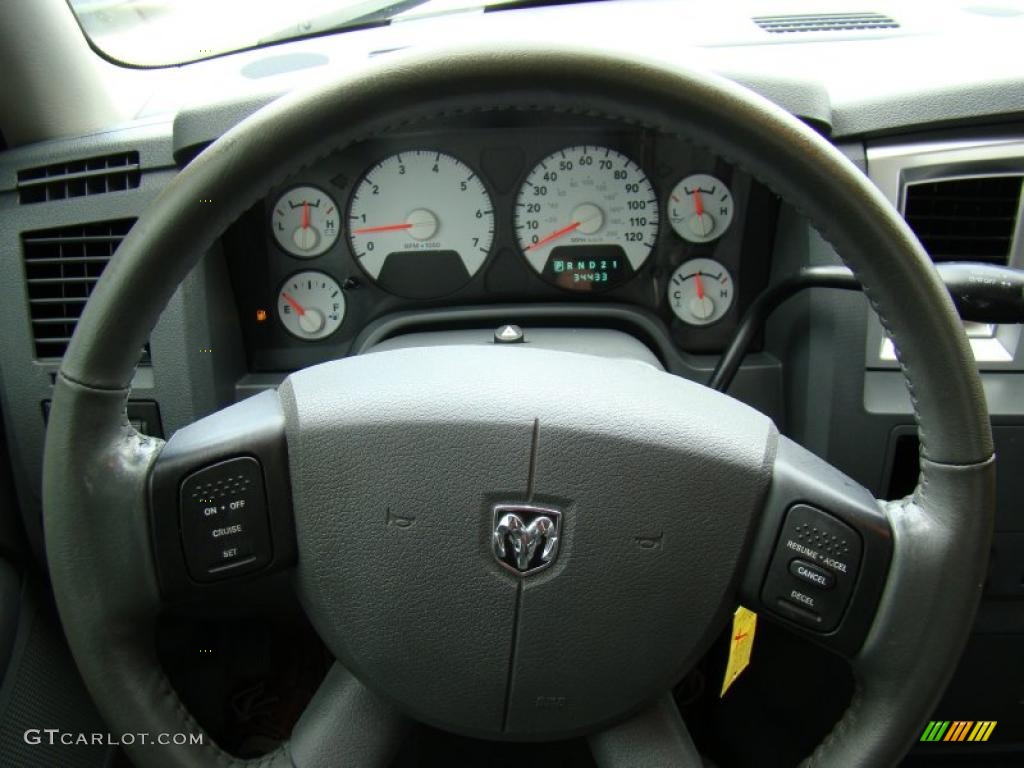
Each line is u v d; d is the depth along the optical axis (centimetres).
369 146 144
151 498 78
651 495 81
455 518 82
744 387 150
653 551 82
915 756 171
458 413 80
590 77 69
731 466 80
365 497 82
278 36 174
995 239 141
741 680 163
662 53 73
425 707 90
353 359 89
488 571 83
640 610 84
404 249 150
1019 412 140
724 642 149
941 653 78
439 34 173
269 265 148
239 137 69
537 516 81
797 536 80
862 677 82
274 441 82
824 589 80
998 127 138
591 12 178
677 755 94
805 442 145
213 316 140
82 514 77
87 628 80
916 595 77
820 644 83
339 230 148
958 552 75
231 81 156
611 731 93
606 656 86
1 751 125
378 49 168
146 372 138
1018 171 138
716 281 152
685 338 155
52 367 139
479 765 158
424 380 83
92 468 76
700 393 86
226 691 166
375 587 85
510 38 69
